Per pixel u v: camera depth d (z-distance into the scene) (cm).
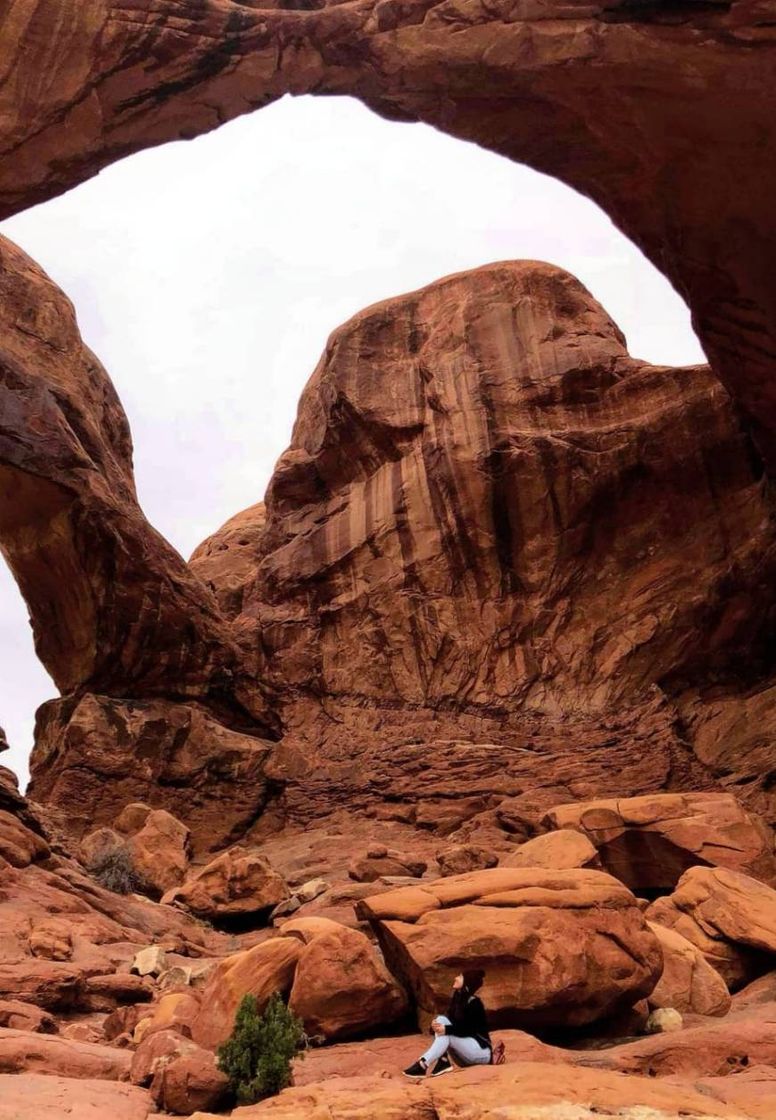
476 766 2400
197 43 1559
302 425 3238
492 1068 729
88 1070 809
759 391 2164
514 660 2647
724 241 1867
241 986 907
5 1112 650
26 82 1511
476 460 2741
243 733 2669
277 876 1703
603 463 2666
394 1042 888
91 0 1520
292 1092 691
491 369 2853
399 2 1563
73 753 2378
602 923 970
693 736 2439
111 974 1165
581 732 2470
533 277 2984
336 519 2956
